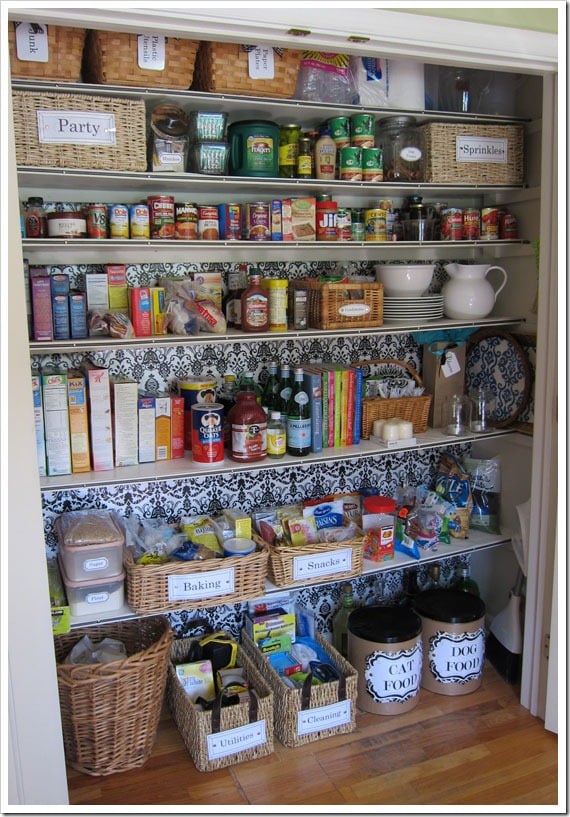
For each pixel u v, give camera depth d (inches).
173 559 87.7
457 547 106.9
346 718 90.3
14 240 60.3
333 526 101.2
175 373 96.4
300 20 66.7
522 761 85.5
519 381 107.7
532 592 94.1
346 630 106.1
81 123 75.5
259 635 97.9
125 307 88.3
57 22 62.2
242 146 85.6
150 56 75.1
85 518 88.1
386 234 100.2
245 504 103.9
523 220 106.4
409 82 92.4
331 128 91.9
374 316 96.3
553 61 80.5
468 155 97.7
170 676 94.2
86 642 88.6
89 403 85.6
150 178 79.9
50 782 67.8
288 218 89.8
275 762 85.3
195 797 79.0
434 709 96.3
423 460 117.3
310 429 96.5
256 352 101.3
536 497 92.7
